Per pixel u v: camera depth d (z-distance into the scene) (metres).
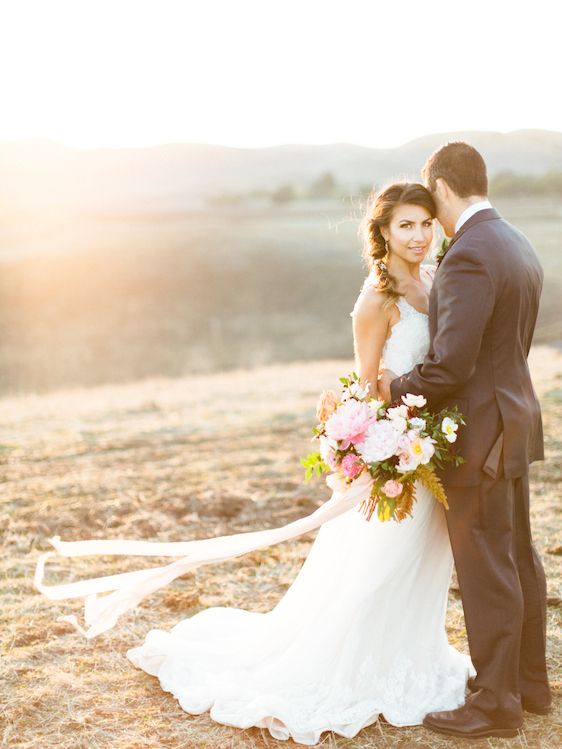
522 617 3.25
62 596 3.72
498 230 3.18
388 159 188.00
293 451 8.84
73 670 3.93
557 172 91.56
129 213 120.25
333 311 49.09
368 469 3.28
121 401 13.67
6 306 52.22
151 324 47.94
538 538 5.59
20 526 6.24
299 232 77.50
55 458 8.85
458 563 3.30
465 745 3.23
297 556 5.50
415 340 3.41
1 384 35.97
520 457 3.22
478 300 3.06
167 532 6.09
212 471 8.00
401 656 3.50
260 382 15.62
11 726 3.42
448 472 3.28
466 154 3.24
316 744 3.26
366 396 3.34
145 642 3.97
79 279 59.22
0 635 4.31
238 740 3.30
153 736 3.34
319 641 3.48
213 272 60.00
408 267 3.48
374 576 3.42
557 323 30.56
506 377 3.20
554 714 3.45
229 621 4.03
